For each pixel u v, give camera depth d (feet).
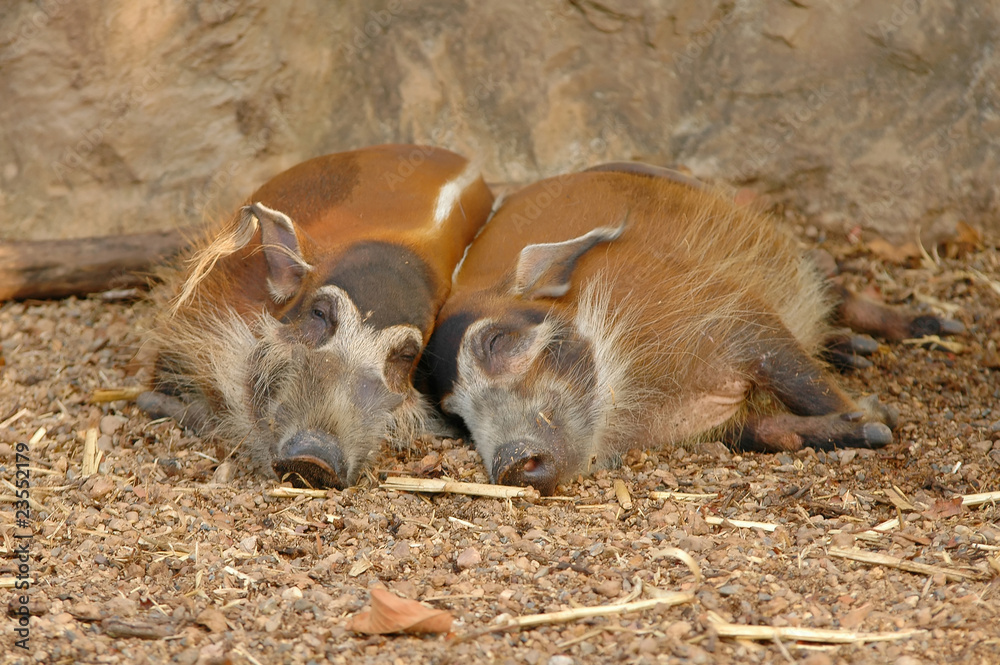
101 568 34.50
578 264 45.88
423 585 33.09
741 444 47.37
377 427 41.39
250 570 34.22
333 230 45.80
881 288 61.93
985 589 32.04
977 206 64.54
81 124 62.85
